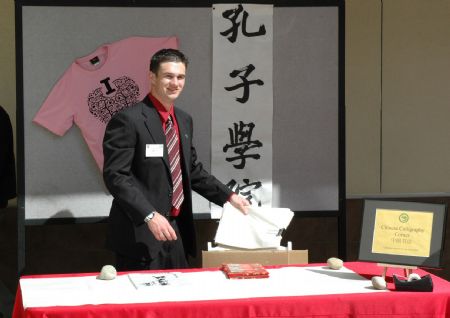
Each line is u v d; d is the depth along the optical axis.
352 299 3.01
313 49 4.86
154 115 4.05
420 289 3.10
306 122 4.89
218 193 4.25
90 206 4.82
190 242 4.20
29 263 5.73
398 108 6.15
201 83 4.84
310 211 4.94
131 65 4.78
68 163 4.79
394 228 3.30
